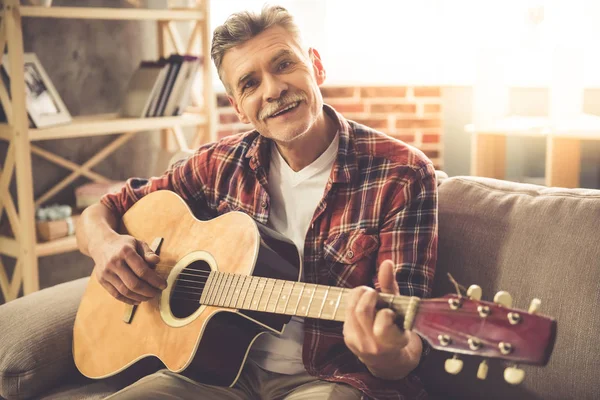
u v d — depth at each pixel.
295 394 1.43
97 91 3.17
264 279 1.34
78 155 3.12
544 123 3.17
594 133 2.85
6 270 3.00
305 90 1.48
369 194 1.50
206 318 1.42
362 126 1.59
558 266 1.39
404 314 1.05
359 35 4.07
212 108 3.22
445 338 1.00
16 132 2.57
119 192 1.86
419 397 1.43
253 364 1.54
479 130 3.28
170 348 1.47
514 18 3.79
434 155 4.04
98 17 2.75
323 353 1.47
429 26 4.00
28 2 2.67
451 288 1.52
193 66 3.07
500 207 1.53
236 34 1.49
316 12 4.05
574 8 3.57
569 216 1.43
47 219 2.74
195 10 3.10
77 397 1.59
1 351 1.61
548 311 1.37
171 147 3.49
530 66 3.78
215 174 1.73
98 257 1.62
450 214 1.59
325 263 1.52
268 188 1.62
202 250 1.53
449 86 3.95
